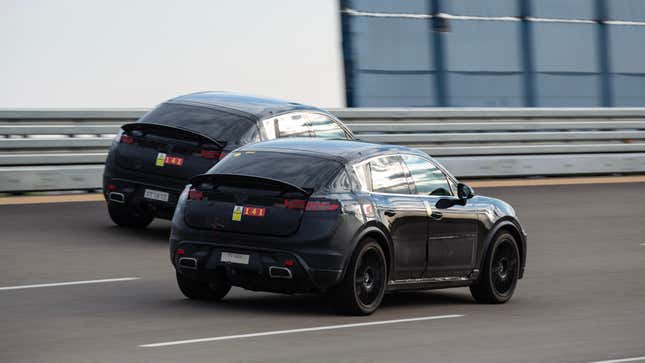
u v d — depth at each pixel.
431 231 27.53
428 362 21.02
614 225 45.88
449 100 59.09
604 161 59.62
